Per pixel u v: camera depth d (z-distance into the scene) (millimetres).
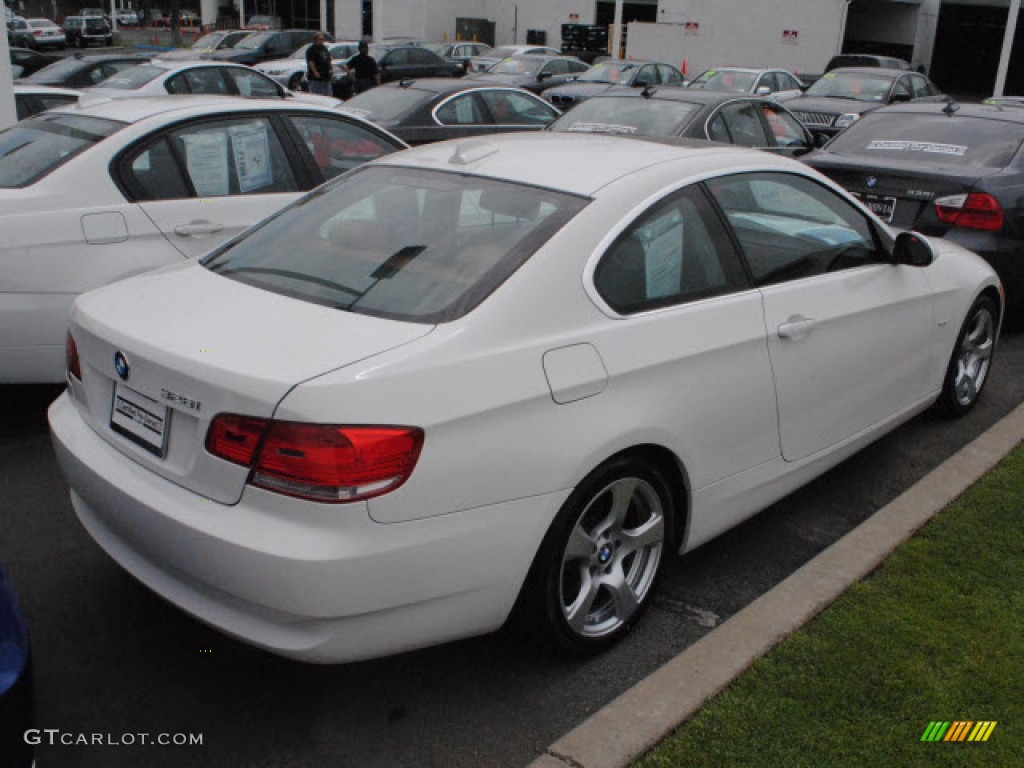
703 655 3189
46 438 5051
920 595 3590
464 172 3562
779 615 3416
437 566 2691
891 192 6742
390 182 3660
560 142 3930
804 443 3959
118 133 5293
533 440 2830
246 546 2551
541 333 2926
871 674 3129
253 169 5762
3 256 4789
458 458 2678
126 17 67062
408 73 25312
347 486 2514
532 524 2857
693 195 3543
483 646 3355
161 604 3566
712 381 3377
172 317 3010
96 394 3133
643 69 22422
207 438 2670
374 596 2604
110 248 5082
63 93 10570
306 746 2875
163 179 5359
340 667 3234
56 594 3609
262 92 14242
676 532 3525
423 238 3250
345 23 45250
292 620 2598
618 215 3244
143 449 2904
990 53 45781
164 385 2783
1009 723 2930
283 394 2533
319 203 3713
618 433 3018
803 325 3752
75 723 2938
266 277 3248
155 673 3186
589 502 3041
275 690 3119
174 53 30141
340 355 2666
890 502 4430
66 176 5055
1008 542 3998
